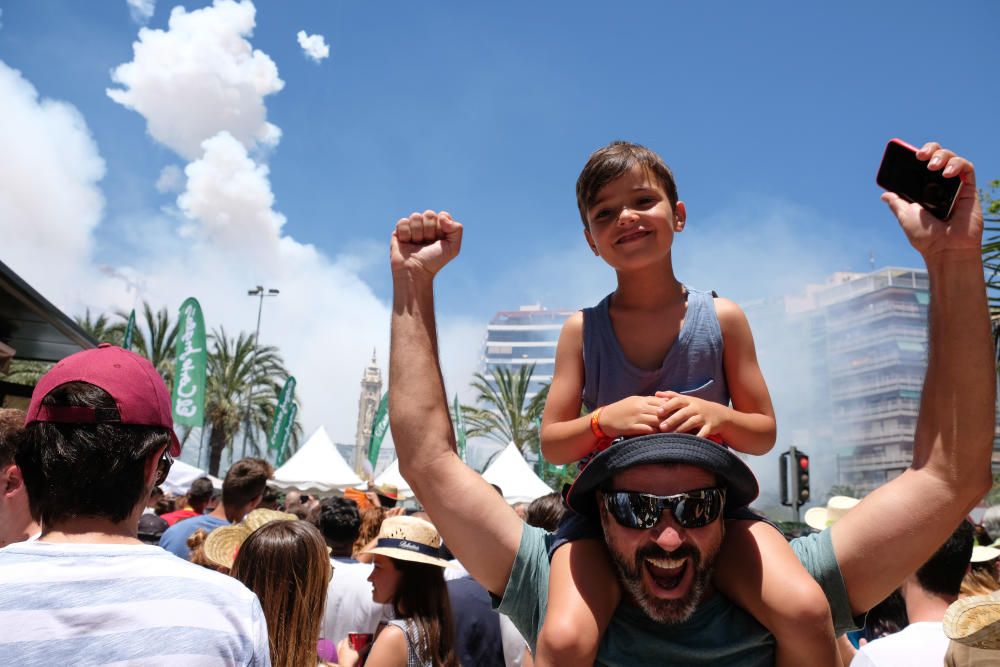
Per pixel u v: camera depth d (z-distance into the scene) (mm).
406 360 1614
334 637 3973
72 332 8156
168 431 1630
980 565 3307
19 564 1396
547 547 1590
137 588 1407
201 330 13047
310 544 2361
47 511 1497
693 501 1381
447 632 2982
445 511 1543
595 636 1353
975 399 1411
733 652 1413
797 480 12625
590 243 1945
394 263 1688
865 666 2406
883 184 1565
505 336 191250
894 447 74250
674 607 1372
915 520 1414
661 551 1366
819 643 1298
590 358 1798
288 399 21234
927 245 1471
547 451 1754
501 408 32469
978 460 1405
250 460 5105
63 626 1311
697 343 1711
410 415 1574
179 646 1342
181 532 4578
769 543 1449
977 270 1440
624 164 1770
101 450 1491
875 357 78250
